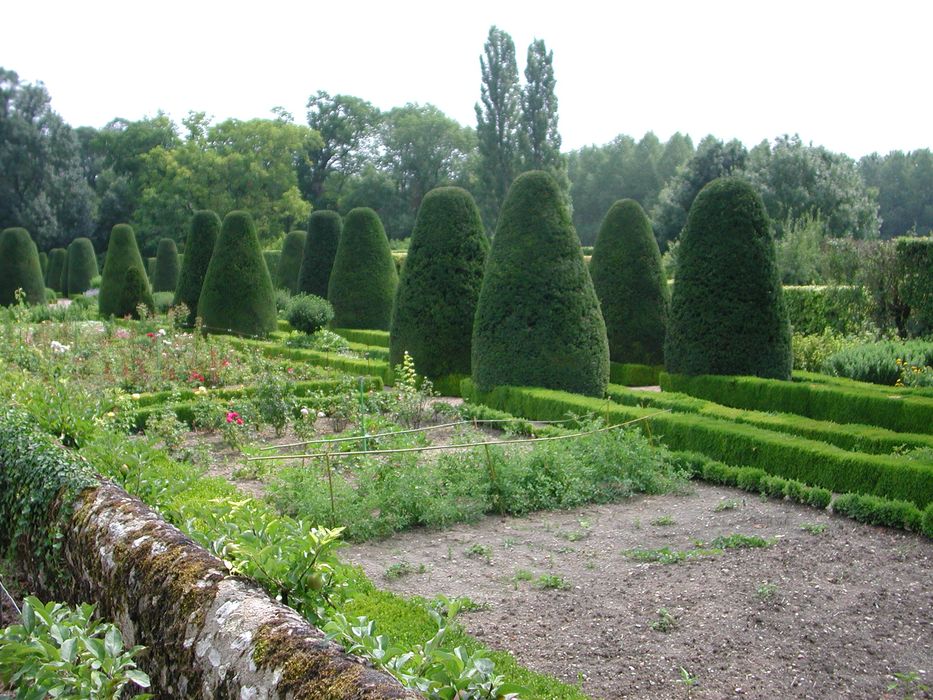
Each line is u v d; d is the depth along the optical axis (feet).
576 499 26.84
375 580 20.34
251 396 42.45
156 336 54.95
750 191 43.09
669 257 97.50
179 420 39.06
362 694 8.56
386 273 74.38
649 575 20.43
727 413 35.19
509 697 9.30
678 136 201.05
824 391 38.22
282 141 162.09
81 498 17.30
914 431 34.96
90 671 10.36
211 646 10.62
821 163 114.11
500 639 16.97
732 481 29.19
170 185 160.15
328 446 26.81
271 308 73.97
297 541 12.59
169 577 12.27
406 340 49.08
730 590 19.33
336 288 74.13
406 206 194.70
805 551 22.04
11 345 53.88
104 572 14.16
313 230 86.12
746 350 42.93
